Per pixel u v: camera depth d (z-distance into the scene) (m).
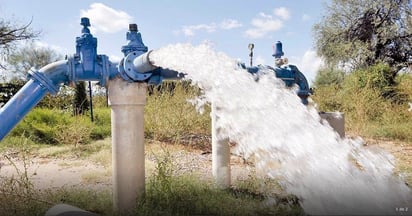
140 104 3.35
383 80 12.79
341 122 3.60
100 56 3.18
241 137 3.18
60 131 9.69
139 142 3.38
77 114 12.20
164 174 4.08
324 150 3.15
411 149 7.33
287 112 3.06
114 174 3.40
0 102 14.29
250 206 3.56
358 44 18.89
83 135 9.51
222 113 3.26
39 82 2.95
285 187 3.79
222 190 4.19
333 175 3.21
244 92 3.00
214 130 4.44
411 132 8.90
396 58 18.98
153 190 3.79
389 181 3.54
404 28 18.69
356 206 3.23
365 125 10.01
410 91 11.59
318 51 20.89
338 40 20.14
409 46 18.59
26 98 2.88
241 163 6.20
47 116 11.17
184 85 9.91
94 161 6.99
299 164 3.15
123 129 3.32
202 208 3.51
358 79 13.05
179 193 3.81
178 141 8.75
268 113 3.04
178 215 3.36
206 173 5.47
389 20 18.83
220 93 2.99
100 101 14.65
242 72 3.00
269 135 3.05
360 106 10.77
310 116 3.16
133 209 3.35
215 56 2.90
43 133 9.95
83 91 12.95
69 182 5.23
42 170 6.22
